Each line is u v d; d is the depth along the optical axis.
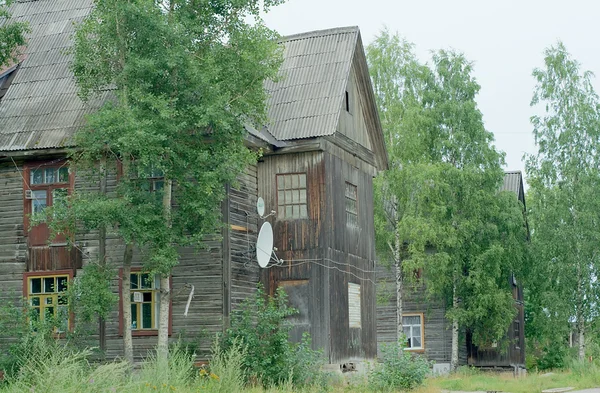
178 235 22.09
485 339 39.34
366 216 29.84
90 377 15.53
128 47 22.08
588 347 44.28
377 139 31.16
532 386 26.61
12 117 25.88
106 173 23.03
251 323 23.70
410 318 40.44
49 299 25.12
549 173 42.78
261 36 22.81
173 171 21.70
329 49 28.33
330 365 25.73
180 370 18.83
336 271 26.80
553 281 41.34
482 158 40.66
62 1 29.45
